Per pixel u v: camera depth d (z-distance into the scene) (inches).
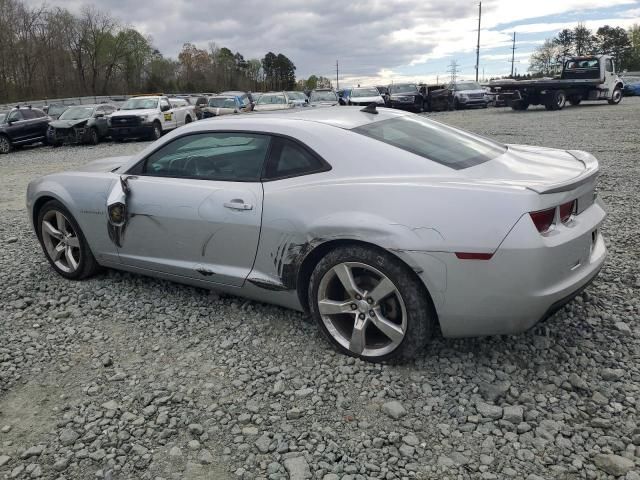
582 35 3164.4
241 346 136.9
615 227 219.5
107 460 98.7
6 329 151.9
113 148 740.7
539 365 122.2
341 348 128.8
